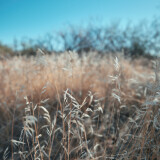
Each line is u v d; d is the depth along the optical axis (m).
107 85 2.79
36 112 1.73
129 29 6.97
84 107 2.20
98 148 1.81
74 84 2.73
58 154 1.70
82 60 3.83
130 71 3.86
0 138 1.94
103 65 3.88
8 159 1.64
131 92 2.87
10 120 2.21
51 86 2.27
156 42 6.96
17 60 3.62
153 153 1.49
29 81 2.60
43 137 1.83
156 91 1.52
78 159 1.43
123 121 2.25
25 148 1.76
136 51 7.17
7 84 3.08
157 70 1.64
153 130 1.55
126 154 1.53
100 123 2.27
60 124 2.00
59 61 2.85
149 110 1.58
